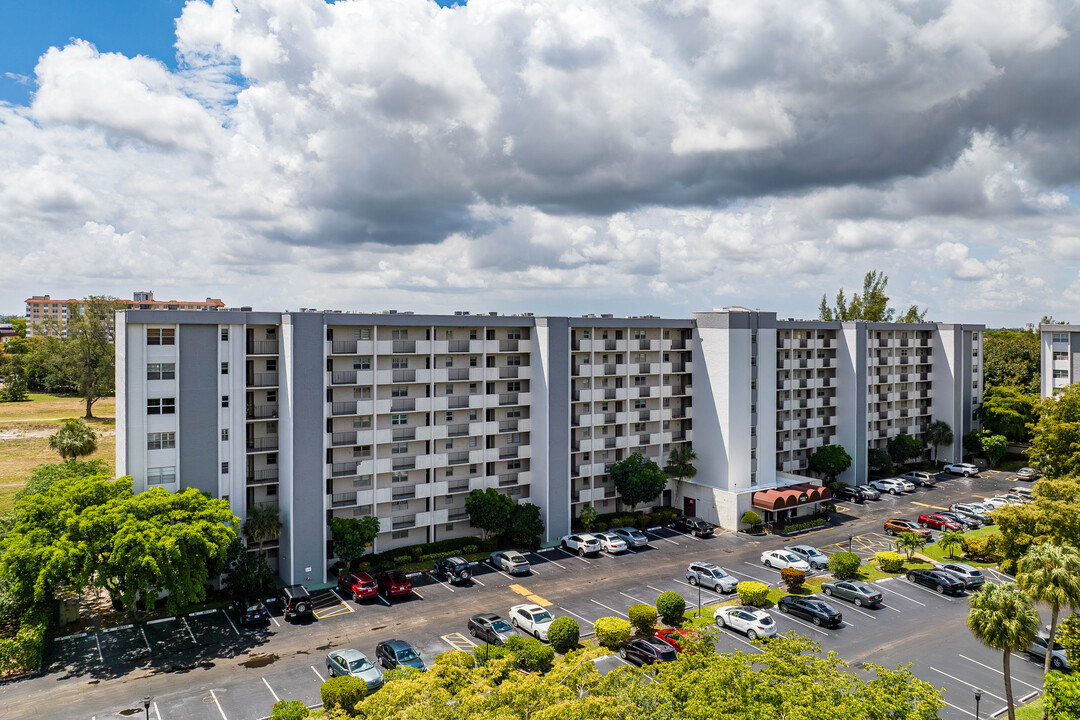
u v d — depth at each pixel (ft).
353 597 168.96
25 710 116.98
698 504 241.35
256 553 173.17
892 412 310.65
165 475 167.22
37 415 466.29
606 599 166.09
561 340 216.74
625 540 210.38
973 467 303.89
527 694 75.51
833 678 83.56
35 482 199.82
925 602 165.27
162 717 114.62
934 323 321.73
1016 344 407.03
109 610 160.45
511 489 219.61
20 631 133.18
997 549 172.45
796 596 159.53
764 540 215.72
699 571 175.11
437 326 200.44
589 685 83.76
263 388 180.45
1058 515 155.74
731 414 236.84
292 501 175.22
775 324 250.98
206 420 171.42
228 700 120.16
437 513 201.87
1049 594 113.80
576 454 228.84
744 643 139.95
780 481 252.42
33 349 598.75
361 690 112.57
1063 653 129.70
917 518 238.89
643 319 237.45
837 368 289.74
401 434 195.42
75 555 133.80
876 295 412.36
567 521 219.00
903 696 79.71
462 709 72.79
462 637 144.66
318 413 179.42
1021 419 316.81
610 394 233.35
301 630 149.69
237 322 175.01
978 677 127.85
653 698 80.43
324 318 180.45
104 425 433.07
